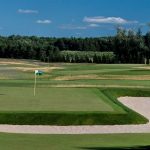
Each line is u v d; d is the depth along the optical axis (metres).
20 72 90.75
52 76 77.56
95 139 24.77
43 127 31.25
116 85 58.62
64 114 33.22
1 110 33.84
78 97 43.16
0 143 21.53
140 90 51.34
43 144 21.75
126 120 33.62
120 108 36.50
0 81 63.84
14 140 23.00
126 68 107.88
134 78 74.12
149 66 122.00
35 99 40.91
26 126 31.38
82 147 20.98
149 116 38.19
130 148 21.03
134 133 28.98
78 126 31.95
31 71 94.75
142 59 174.12
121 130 31.17
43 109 34.84
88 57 167.75
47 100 40.34
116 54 175.00
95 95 45.25
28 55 191.62
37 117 32.69
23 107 35.66
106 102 39.91
